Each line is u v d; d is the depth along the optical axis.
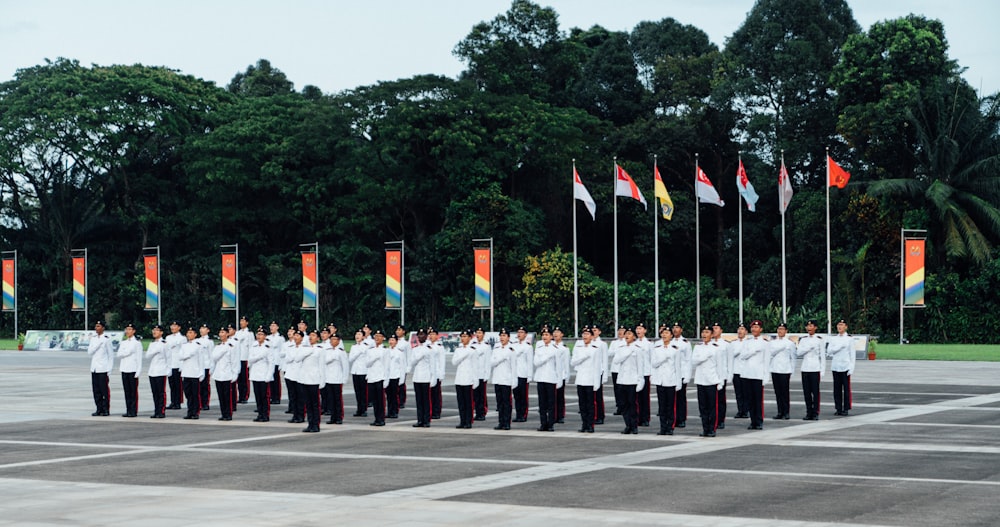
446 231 70.88
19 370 46.88
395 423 26.23
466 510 14.22
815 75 74.06
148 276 62.78
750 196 51.69
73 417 27.72
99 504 14.94
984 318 62.28
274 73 97.31
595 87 81.00
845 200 68.62
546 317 67.69
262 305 78.50
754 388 23.95
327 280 73.94
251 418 27.47
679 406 24.47
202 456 20.11
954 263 64.75
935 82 65.94
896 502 14.68
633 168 72.94
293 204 73.88
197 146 74.56
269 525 13.29
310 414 24.14
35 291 84.00
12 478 17.50
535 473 17.53
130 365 27.55
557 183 74.06
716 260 78.62
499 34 77.69
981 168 64.31
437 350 26.64
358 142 74.06
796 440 21.83
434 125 71.06
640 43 86.69
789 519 13.52
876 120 66.06
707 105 75.56
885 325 64.94
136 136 78.00
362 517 13.77
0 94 80.19
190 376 27.14
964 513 13.88
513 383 24.48
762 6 77.00
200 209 76.50
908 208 65.25
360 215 72.44
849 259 65.25
